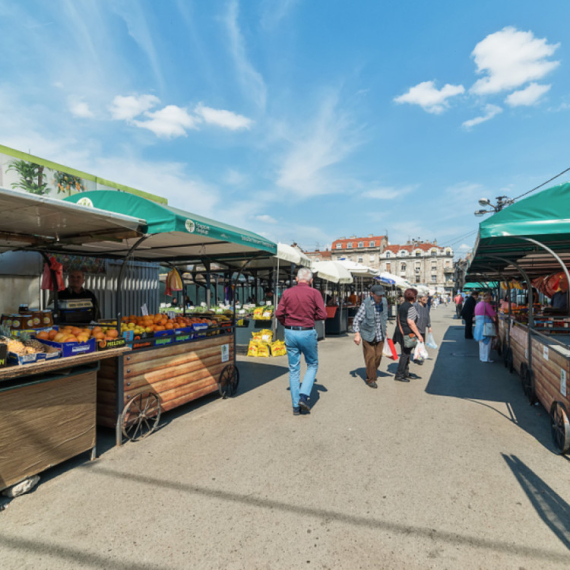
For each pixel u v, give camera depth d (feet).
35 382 10.17
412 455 12.30
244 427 14.89
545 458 12.07
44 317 13.37
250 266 37.93
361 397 19.34
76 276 17.67
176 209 14.70
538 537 8.13
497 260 24.67
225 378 18.89
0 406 9.45
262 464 11.67
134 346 13.96
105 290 29.78
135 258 22.35
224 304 42.39
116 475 11.01
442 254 306.14
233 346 19.98
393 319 77.41
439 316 98.12
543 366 16.07
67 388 11.16
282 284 52.95
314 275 43.47
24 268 23.62
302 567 7.27
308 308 16.66
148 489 10.21
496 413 16.71
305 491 10.08
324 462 11.80
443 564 7.33
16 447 9.80
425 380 23.43
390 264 318.86
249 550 7.75
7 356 9.88
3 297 22.58
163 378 15.15
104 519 8.86
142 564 7.37
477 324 30.12
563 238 15.58
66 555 7.62
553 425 13.19
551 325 18.85
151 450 12.76
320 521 8.73
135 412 13.71
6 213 10.94
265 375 24.62
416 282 311.47
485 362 29.78
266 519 8.82
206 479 10.74
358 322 21.56
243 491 10.08
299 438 13.75
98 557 7.57
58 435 10.89
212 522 8.72
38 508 9.32
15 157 21.09
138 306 32.73
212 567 7.29
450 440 13.56
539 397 16.92
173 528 8.50
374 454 12.38
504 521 8.72
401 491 10.07
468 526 8.53
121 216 11.86
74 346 11.26
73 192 24.61
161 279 44.06
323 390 20.81
